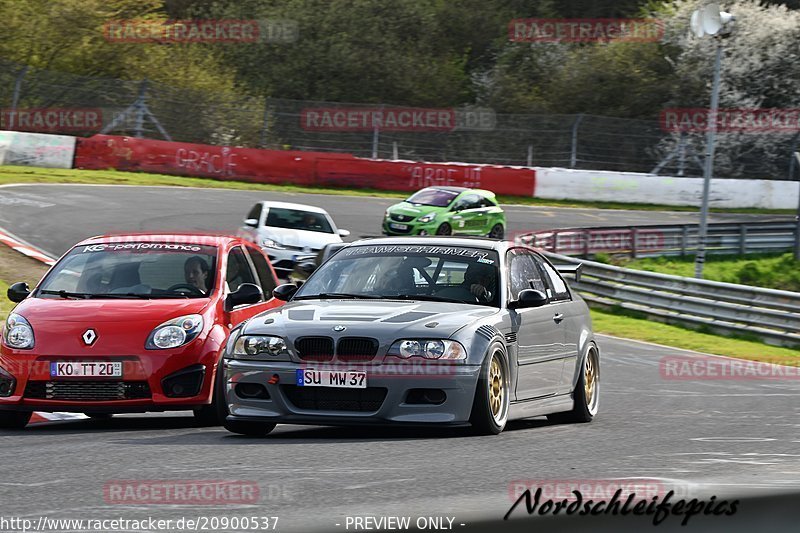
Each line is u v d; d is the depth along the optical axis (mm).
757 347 72750
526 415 29094
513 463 22297
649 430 30781
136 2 167375
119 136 131625
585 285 90062
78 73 161125
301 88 184125
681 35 191875
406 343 25578
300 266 66875
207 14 191000
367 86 187000
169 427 30500
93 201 104062
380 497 18125
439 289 29016
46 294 32281
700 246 92500
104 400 29203
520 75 197500
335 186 136250
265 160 134750
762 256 122125
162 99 143500
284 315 27234
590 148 160250
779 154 174375
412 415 25531
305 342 26000
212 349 30141
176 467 21203
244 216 102938
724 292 79938
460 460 22453
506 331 27719
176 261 33156
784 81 186000
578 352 32969
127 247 34062
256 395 26359
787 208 154625
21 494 18453
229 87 169000
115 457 22703
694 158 167750
